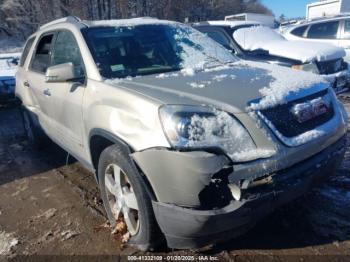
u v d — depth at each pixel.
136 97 2.62
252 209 2.27
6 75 8.56
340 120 2.95
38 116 4.73
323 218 3.06
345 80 7.04
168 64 3.54
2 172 4.74
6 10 33.47
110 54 3.38
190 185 2.21
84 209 3.57
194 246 2.43
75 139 3.54
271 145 2.36
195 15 40.19
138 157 2.42
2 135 6.56
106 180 3.01
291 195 2.44
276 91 2.61
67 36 3.80
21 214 3.58
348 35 8.48
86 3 29.44
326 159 2.65
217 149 2.25
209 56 3.81
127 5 30.12
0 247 3.05
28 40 5.40
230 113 2.38
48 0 29.56
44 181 4.34
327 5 18.27
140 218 2.61
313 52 6.68
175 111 2.37
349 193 3.42
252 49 6.99
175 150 2.26
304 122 2.61
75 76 3.24
